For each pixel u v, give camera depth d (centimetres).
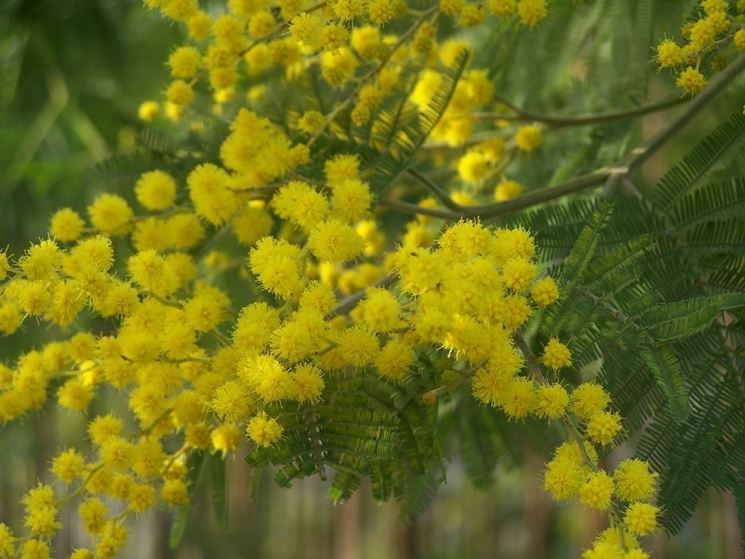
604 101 67
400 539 187
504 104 63
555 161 66
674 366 50
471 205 63
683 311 50
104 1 77
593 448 50
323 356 51
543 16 58
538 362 51
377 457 51
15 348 78
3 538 53
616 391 52
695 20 56
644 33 65
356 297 56
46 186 78
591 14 65
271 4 58
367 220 60
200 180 56
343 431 51
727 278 54
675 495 52
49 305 53
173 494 54
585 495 49
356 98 59
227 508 57
